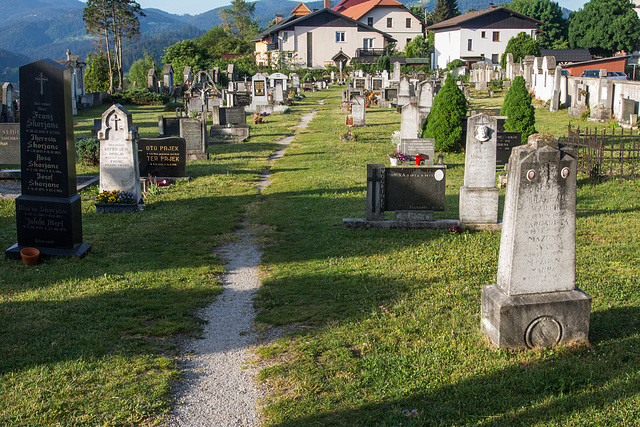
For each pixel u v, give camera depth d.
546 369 6.62
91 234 12.95
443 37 93.31
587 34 86.81
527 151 6.96
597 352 7.05
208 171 20.98
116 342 7.59
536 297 7.18
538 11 100.25
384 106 48.59
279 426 5.77
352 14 107.00
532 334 7.19
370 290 9.45
